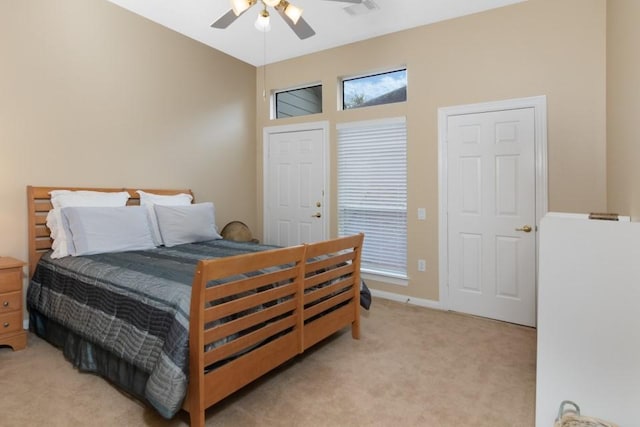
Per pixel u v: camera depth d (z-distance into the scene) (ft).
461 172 11.57
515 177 10.71
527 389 7.14
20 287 8.57
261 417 6.19
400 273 12.99
